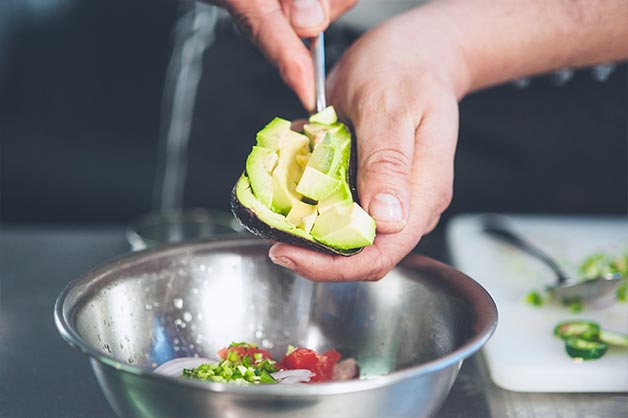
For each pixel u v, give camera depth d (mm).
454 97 653
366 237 529
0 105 1648
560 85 1076
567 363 640
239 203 531
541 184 1137
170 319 605
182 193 1251
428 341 581
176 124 1219
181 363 578
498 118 1104
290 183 550
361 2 1039
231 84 1169
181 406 481
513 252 875
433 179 610
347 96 653
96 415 590
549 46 754
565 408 614
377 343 611
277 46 666
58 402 603
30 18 1603
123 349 574
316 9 651
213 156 1226
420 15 719
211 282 620
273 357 625
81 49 1612
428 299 588
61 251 835
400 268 606
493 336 694
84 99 1638
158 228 853
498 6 740
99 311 559
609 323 726
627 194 1125
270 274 629
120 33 1599
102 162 1634
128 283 583
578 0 748
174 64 1258
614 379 629
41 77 1637
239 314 626
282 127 567
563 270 836
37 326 697
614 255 871
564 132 1102
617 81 1064
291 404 471
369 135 604
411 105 620
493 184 1144
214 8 1140
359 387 457
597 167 1116
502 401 620
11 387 617
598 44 760
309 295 628
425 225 603
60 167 1637
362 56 665
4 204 1648
